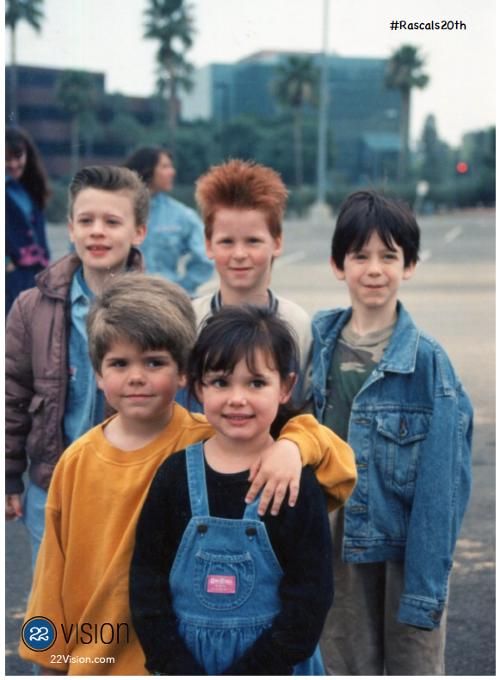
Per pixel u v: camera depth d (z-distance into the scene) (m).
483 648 2.87
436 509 2.23
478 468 4.50
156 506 1.90
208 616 1.86
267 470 1.83
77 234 2.55
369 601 2.40
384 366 2.29
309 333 2.46
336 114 56.41
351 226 2.34
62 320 2.52
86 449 2.05
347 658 2.40
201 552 1.86
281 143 52.47
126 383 1.97
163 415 2.04
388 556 2.34
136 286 2.03
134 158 4.78
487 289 10.44
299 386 2.42
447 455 2.24
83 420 2.51
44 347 2.52
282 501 1.84
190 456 1.91
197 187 2.55
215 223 2.42
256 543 1.84
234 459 1.90
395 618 2.37
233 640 1.85
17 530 3.89
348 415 2.37
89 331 2.02
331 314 2.47
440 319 8.40
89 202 2.53
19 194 4.70
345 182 56.19
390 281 2.34
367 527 2.32
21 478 2.63
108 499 2.01
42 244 4.85
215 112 57.22
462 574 3.43
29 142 4.71
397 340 2.32
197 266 4.91
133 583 1.90
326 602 1.84
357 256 2.35
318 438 1.94
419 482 2.26
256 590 1.85
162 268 4.82
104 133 46.16
